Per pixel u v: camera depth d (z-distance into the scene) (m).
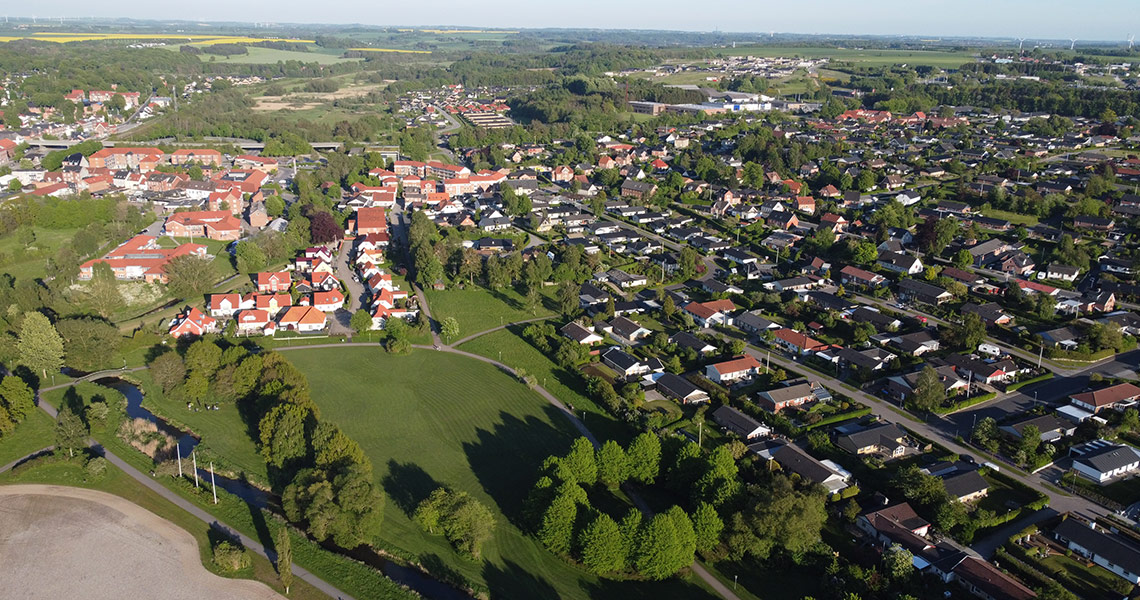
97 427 134.62
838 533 108.31
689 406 142.88
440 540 106.88
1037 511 112.38
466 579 98.56
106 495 117.12
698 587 98.00
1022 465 123.38
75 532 108.38
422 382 154.50
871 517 107.44
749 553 104.00
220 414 140.50
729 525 104.75
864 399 146.62
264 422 125.69
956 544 105.06
